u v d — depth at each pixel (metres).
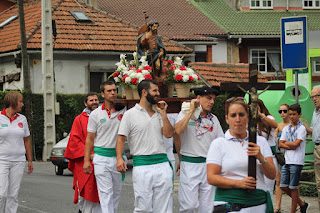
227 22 38.72
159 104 8.36
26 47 24.41
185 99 9.18
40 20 29.70
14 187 9.91
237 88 6.31
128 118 8.34
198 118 8.75
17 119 9.95
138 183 8.23
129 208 12.09
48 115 24.33
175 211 11.84
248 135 6.05
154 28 9.87
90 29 29.70
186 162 8.76
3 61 29.05
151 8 39.34
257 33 37.72
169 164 8.48
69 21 29.86
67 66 28.25
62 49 27.53
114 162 9.41
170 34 35.34
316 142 10.28
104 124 9.36
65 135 24.80
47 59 24.30
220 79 29.12
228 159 6.01
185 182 8.73
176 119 8.84
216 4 41.00
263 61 38.62
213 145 6.09
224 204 5.96
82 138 10.10
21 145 9.95
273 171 6.01
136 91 9.64
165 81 9.67
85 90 28.61
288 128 10.80
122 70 9.98
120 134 8.35
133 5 39.56
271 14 40.72
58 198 13.39
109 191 9.37
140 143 8.28
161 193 8.25
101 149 9.41
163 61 9.77
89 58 28.67
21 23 24.30
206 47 35.78
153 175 8.20
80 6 31.45
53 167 21.48
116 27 30.47
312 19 41.12
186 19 38.31
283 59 11.67
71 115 25.28
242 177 5.99
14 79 28.14
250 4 41.28
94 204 9.84
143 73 9.59
